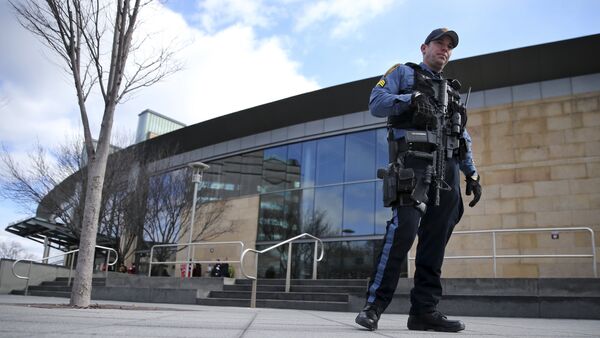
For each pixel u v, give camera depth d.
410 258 13.07
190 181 23.69
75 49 7.30
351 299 9.90
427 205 3.52
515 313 8.55
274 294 11.38
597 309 8.05
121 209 21.95
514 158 17.02
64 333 2.25
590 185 15.78
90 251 6.79
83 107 7.22
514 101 17.45
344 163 20.67
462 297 8.98
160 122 42.75
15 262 15.38
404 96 3.29
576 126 16.41
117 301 11.68
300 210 21.38
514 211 16.56
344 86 20.69
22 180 21.11
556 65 16.81
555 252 15.65
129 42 7.38
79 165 21.67
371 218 19.20
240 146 24.62
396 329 3.42
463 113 3.58
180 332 2.49
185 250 23.33
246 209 23.39
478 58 17.58
